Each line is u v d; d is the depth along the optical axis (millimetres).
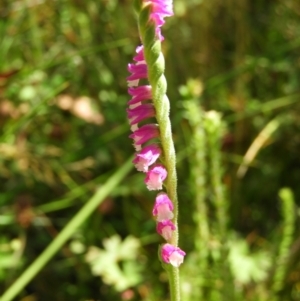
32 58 274
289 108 257
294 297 212
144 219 241
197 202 199
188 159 239
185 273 205
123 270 221
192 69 263
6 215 231
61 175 245
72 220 200
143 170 94
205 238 201
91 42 272
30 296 228
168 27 259
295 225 227
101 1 274
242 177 251
